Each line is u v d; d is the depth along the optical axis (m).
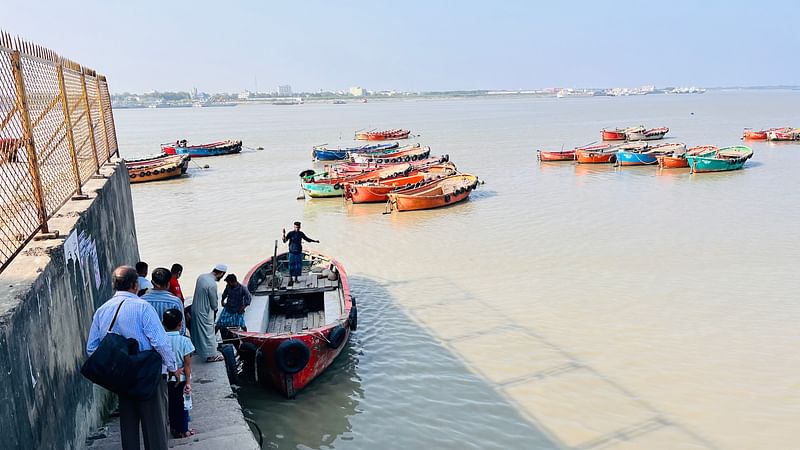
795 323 15.06
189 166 50.66
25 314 5.62
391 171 38.59
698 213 27.67
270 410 11.66
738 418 11.17
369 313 16.34
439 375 12.94
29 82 7.23
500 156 53.91
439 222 27.23
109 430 7.89
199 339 10.13
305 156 57.97
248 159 55.75
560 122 113.88
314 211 30.84
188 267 21.27
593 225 25.67
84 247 8.40
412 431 11.02
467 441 10.70
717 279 18.38
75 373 7.25
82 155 10.40
